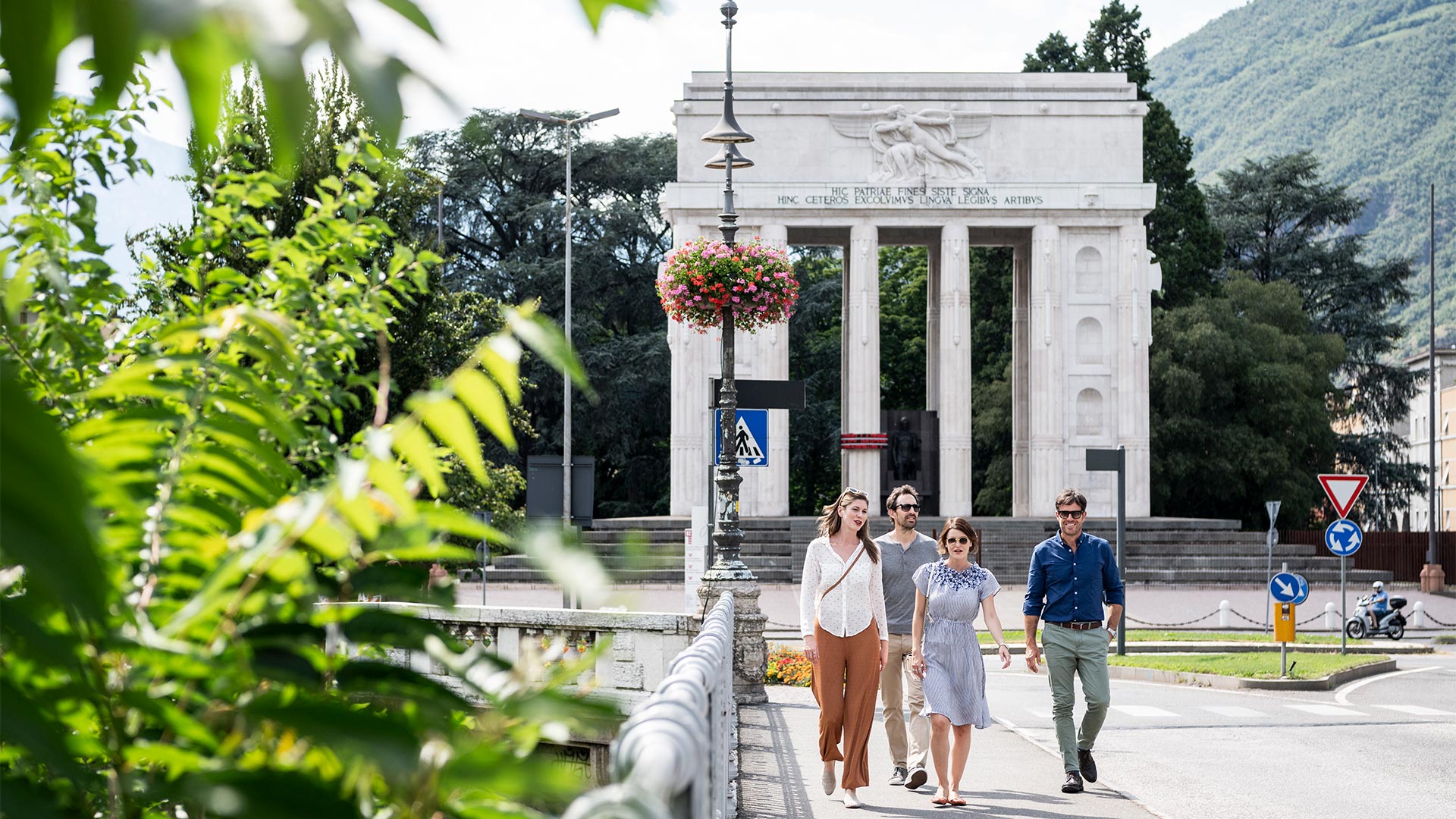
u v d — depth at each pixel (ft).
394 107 4.23
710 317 83.20
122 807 7.65
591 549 6.25
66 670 7.21
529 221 322.75
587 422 311.68
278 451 9.85
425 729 7.42
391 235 17.46
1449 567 238.07
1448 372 462.19
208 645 8.43
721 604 43.42
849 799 47.19
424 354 74.43
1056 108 248.32
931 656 48.26
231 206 16.80
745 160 86.74
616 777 10.72
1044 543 53.26
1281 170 392.27
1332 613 157.58
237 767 7.11
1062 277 247.91
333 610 8.77
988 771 55.93
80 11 3.96
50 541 4.58
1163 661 112.06
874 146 247.50
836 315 344.28
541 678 8.34
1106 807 48.01
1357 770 59.11
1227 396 280.92
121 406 12.85
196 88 4.13
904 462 257.75
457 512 7.75
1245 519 294.05
